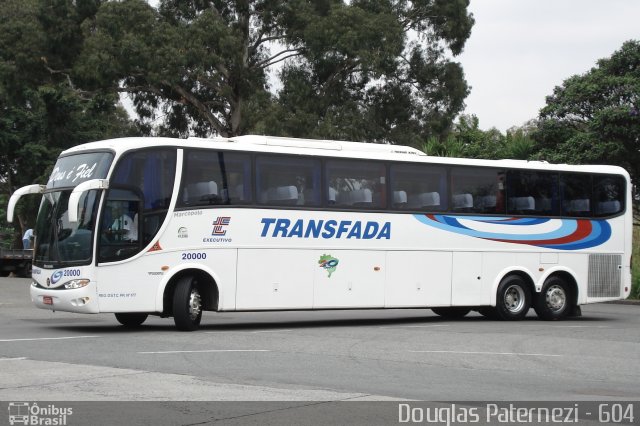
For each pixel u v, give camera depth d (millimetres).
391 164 20688
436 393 10242
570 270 22938
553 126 35094
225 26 44844
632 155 33312
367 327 19562
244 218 18703
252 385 10562
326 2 47688
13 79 48656
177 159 18016
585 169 23438
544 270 22609
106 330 17969
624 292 23812
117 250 17281
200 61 44031
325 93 47781
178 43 44250
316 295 19516
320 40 45219
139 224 17516
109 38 44188
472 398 9938
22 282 38156
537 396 10164
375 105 52312
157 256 17641
